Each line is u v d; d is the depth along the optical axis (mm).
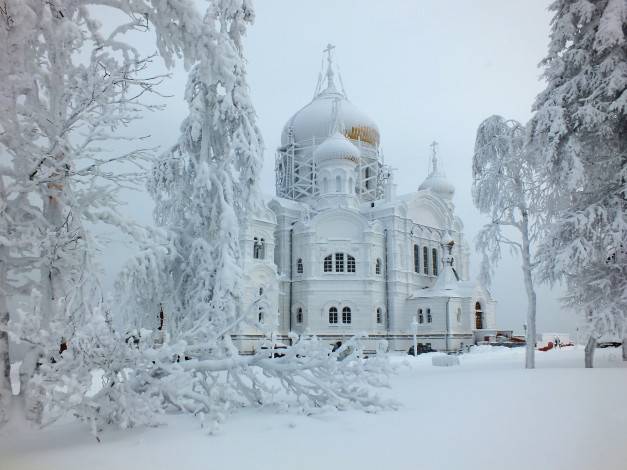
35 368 10266
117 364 9398
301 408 11102
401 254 61500
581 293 23828
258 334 48125
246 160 18562
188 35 13609
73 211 10695
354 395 11555
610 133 23141
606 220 22328
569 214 23422
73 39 10828
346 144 64500
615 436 8289
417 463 6918
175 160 19188
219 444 8328
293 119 74500
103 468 7102
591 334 22391
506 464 6781
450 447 7758
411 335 59438
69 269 10977
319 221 58719
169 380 10297
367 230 58562
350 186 64812
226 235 17484
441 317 58250
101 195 11312
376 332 56969
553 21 24938
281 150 74000
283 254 58906
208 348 11906
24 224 10633
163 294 17312
